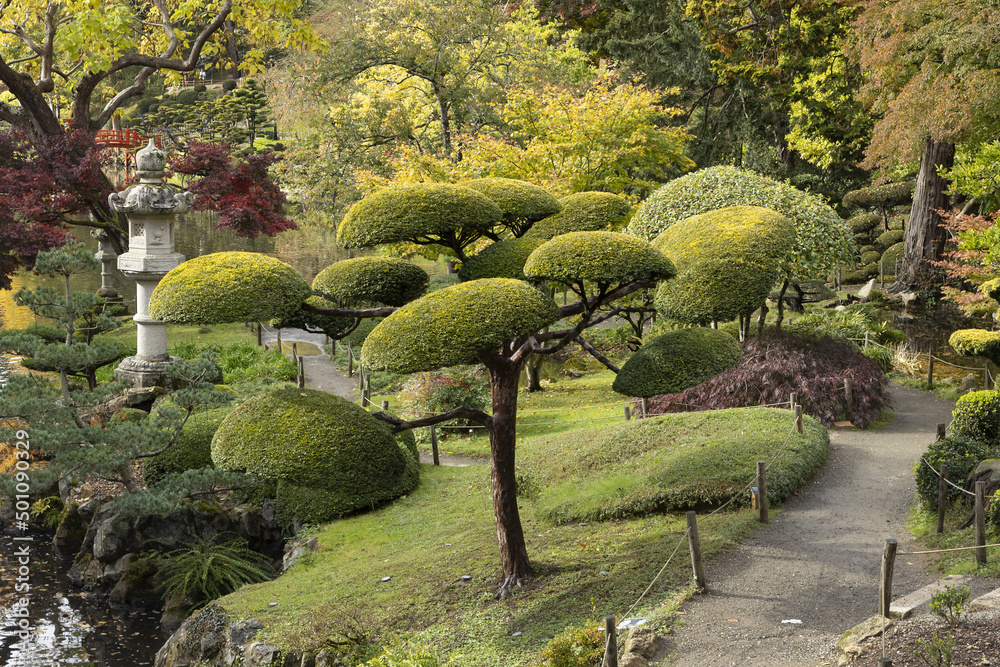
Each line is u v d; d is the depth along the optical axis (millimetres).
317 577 13258
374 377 25859
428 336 9914
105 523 15039
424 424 11406
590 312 11258
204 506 15438
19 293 18703
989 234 20625
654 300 11914
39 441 14328
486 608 11070
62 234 25047
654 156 27594
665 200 20000
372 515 15742
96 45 26328
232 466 10812
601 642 9062
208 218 71500
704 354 11633
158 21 32688
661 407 19078
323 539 14844
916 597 9125
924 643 7633
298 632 11133
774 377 18234
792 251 18578
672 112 32219
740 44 42156
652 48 40188
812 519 12773
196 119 70062
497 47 34031
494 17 33062
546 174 25047
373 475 10891
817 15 39250
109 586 14977
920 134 27078
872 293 34375
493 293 10203
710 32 42031
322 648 10617
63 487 17078
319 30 40062
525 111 27516
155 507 14266
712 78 40969
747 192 19469
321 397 11352
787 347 18875
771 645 8773
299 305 11188
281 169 36062
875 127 29672
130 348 23500
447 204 11234
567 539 13156
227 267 10984
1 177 25047
